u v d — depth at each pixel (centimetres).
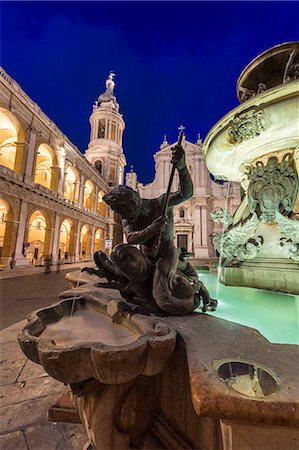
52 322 208
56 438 189
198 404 103
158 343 141
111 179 4359
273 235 486
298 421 96
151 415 173
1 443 183
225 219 630
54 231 2448
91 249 3412
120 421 162
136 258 222
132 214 232
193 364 129
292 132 423
